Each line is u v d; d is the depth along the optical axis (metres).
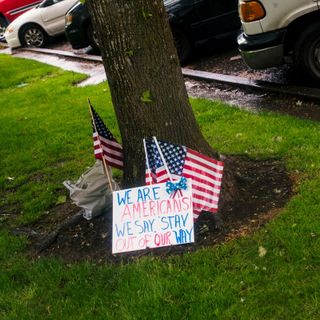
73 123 8.16
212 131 6.36
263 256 3.86
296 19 6.79
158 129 4.42
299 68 7.09
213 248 4.07
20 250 4.84
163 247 4.21
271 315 3.36
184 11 9.65
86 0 4.28
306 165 4.96
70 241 4.68
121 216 4.20
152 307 3.59
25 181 6.51
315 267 3.66
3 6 19.03
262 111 6.75
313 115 6.32
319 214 4.17
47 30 16.73
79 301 3.86
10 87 12.18
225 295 3.56
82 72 11.75
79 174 6.27
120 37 4.19
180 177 4.26
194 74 8.87
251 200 4.58
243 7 6.97
